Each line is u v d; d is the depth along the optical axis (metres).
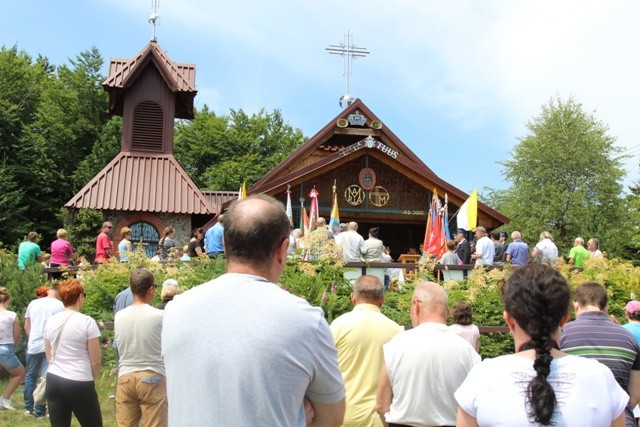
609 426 2.49
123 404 5.89
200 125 53.53
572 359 2.58
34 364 8.94
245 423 2.29
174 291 8.12
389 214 22.56
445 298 4.59
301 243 13.05
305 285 10.66
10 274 11.90
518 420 2.46
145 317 5.89
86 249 25.59
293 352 2.37
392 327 5.09
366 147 21.56
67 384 5.86
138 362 5.86
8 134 37.91
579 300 4.62
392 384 4.41
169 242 15.55
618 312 11.82
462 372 4.33
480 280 11.14
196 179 52.25
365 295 5.21
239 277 2.54
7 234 34.22
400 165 21.97
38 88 43.75
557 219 52.25
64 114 42.16
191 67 25.75
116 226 22.72
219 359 2.35
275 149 54.47
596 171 52.53
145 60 24.31
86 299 11.61
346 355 4.97
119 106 26.03
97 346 6.02
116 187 22.81
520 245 14.61
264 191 21.05
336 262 11.52
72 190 38.78
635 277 12.11
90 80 43.62
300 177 21.17
